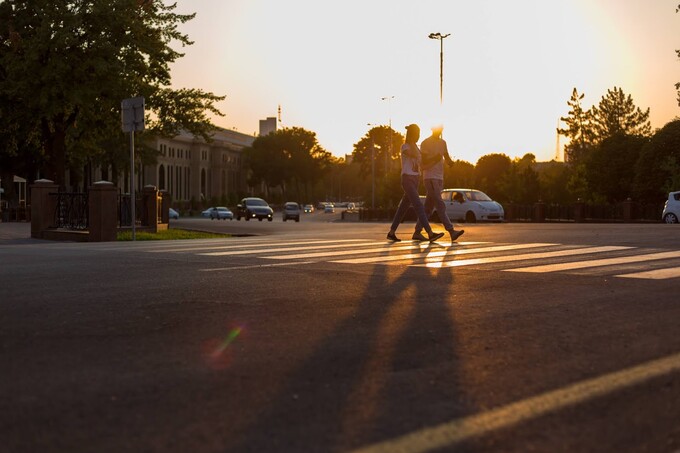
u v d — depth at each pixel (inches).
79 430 111.2
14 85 1278.3
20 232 834.2
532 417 116.6
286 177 5315.0
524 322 194.7
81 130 1380.4
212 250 418.6
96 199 654.5
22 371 145.9
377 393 131.0
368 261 349.1
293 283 271.7
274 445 105.0
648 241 463.2
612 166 2319.1
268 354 160.4
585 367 147.6
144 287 261.9
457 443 105.3
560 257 360.8
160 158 4210.1
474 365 150.3
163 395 129.6
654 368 145.6
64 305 223.5
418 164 473.7
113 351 163.3
